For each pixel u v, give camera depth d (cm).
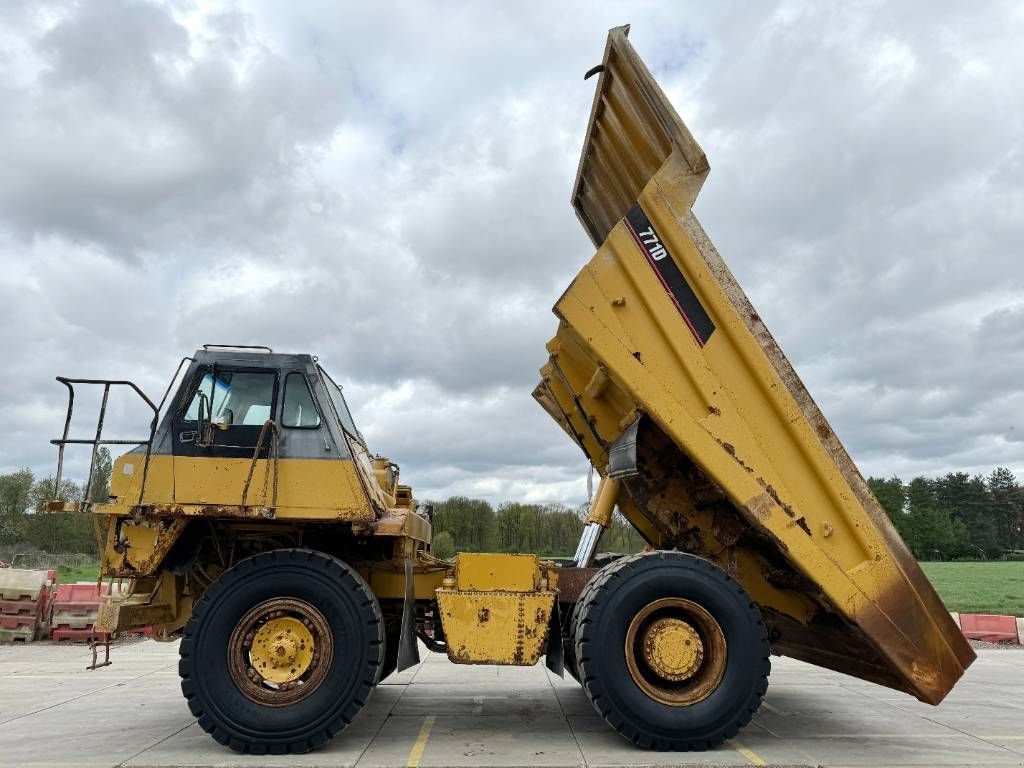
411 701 682
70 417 525
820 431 528
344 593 502
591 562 642
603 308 536
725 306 530
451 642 530
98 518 533
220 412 537
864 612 512
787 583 589
